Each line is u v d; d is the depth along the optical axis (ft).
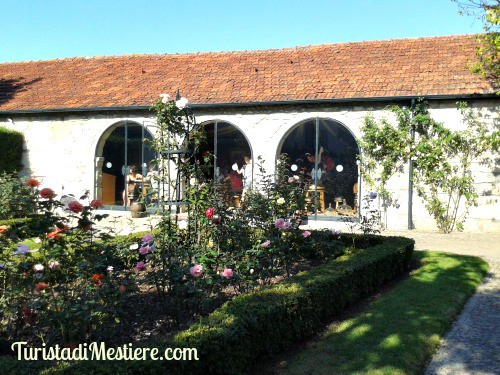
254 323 13.80
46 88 53.26
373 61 46.16
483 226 38.75
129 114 47.62
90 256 15.12
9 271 14.92
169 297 18.10
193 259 18.65
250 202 23.57
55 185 49.78
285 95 43.65
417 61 44.39
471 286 22.30
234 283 18.52
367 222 29.73
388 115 41.04
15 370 10.94
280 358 14.71
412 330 16.52
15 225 14.73
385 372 13.50
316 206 25.54
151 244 16.99
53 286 14.99
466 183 38.88
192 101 45.39
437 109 39.70
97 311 14.05
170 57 55.77
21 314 14.61
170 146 22.13
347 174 42.50
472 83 39.22
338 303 18.61
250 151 44.83
